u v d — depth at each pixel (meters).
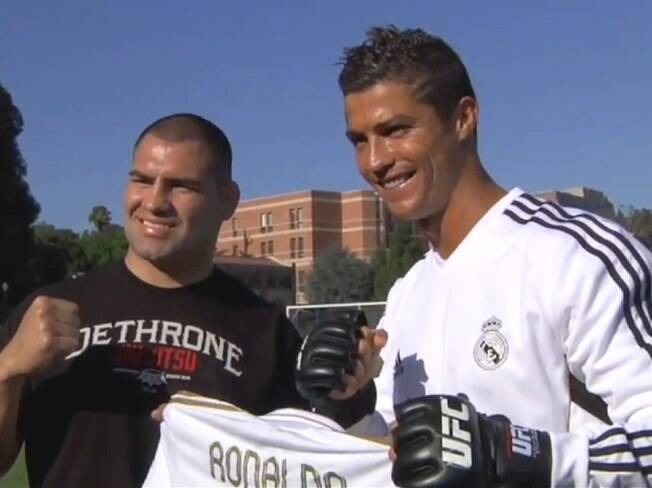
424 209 2.78
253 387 3.58
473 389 2.67
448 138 2.76
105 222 68.81
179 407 3.07
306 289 64.31
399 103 2.71
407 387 2.90
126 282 3.65
